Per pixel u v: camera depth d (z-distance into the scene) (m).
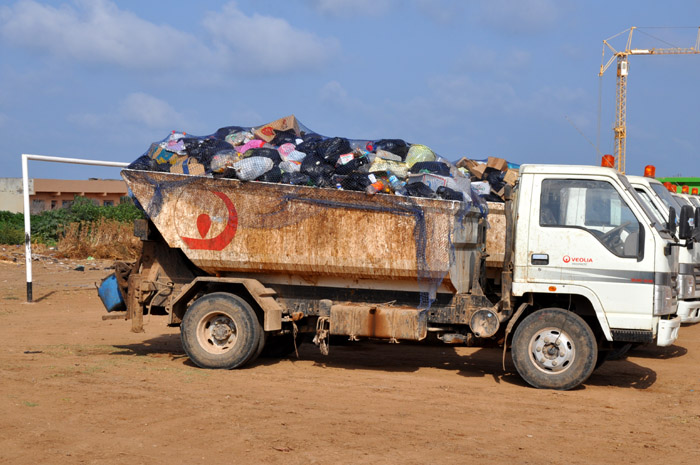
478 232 10.11
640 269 8.77
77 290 21.16
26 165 18.20
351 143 10.40
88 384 8.33
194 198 10.09
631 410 7.99
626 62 66.19
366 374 9.88
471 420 7.28
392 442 6.32
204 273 10.55
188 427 6.60
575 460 6.02
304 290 10.10
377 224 9.38
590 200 9.02
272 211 9.81
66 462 5.55
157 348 11.93
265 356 11.46
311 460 5.73
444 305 9.59
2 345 11.75
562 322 8.98
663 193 12.96
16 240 35.12
